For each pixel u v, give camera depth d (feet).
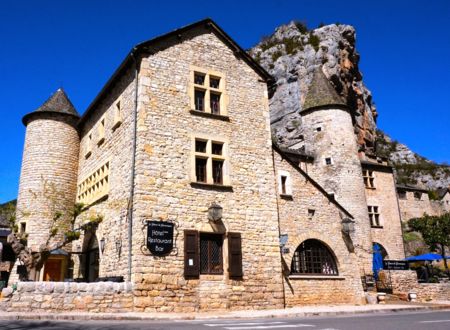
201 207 45.73
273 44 199.31
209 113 49.70
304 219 55.16
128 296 38.86
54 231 52.37
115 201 47.65
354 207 78.33
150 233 41.45
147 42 47.65
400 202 134.10
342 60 170.81
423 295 67.26
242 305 44.80
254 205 49.60
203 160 48.55
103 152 55.31
